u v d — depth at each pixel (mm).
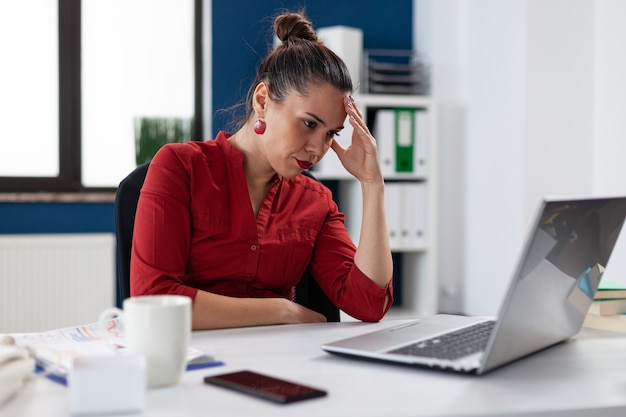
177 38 4074
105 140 3982
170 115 4074
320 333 1391
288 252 1720
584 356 1202
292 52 1591
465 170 4121
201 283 1691
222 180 1672
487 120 3920
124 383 868
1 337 1225
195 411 881
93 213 3820
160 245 1561
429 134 3891
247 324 1497
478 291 4031
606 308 1454
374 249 1630
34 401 922
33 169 3895
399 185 3863
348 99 1611
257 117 1642
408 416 872
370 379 1035
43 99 3896
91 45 3947
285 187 1754
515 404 921
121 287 1688
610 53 3605
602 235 1210
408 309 4156
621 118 3539
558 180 3695
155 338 973
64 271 3646
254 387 958
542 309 1112
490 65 3885
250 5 4004
